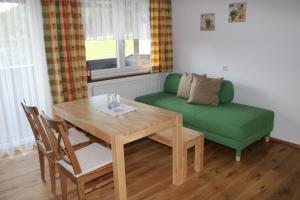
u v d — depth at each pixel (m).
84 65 3.67
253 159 3.10
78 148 2.59
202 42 4.20
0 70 3.16
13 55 3.20
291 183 2.60
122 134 2.00
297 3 3.08
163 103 3.89
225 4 3.77
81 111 2.56
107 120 2.29
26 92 3.39
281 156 3.16
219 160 3.09
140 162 3.08
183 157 2.59
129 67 4.45
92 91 3.93
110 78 4.11
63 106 2.75
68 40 3.47
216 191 2.50
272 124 3.52
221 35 3.92
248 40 3.62
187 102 3.82
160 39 4.49
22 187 2.64
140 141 3.66
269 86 3.52
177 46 4.62
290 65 3.27
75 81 3.62
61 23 3.35
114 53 4.27
